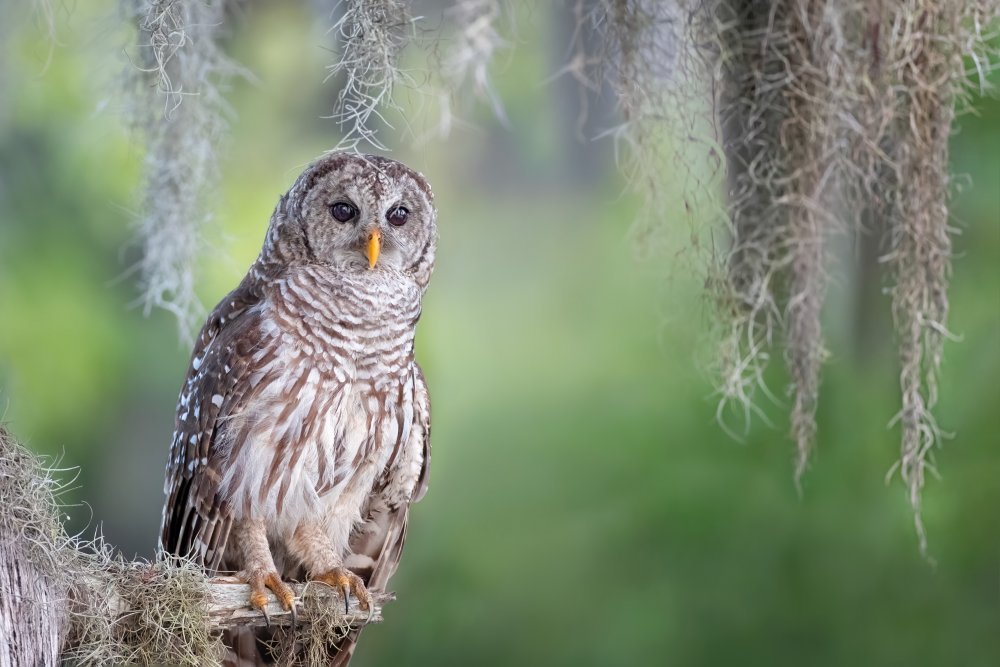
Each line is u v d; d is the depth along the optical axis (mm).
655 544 13945
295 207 8602
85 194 15609
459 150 18484
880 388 12508
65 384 15531
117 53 8797
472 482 16859
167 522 8547
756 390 13273
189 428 8305
